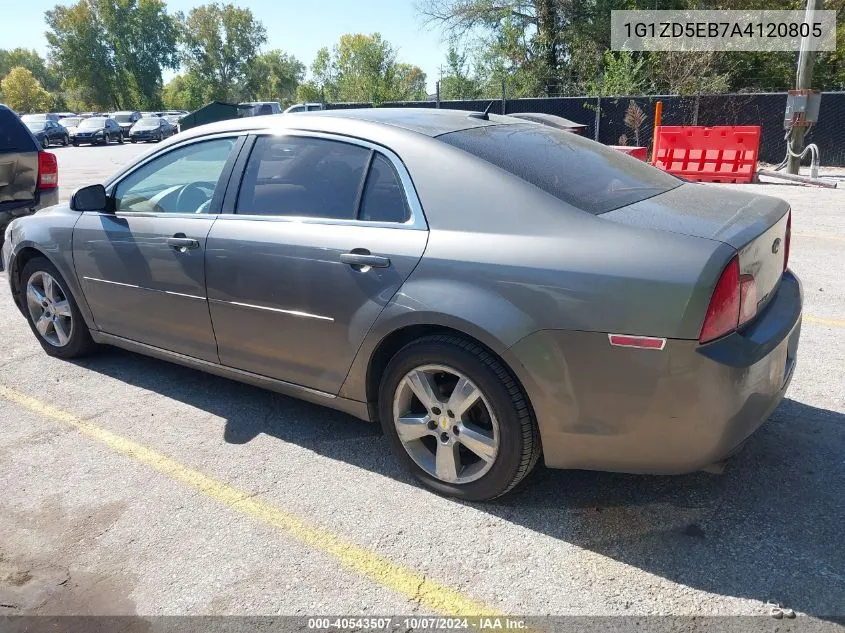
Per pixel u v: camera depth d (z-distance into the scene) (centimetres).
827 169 1555
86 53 8700
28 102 9469
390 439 310
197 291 359
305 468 327
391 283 285
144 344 409
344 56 7325
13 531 284
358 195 307
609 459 258
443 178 285
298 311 319
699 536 266
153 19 8856
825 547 257
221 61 9412
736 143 1299
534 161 296
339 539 273
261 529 281
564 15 2705
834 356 434
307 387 334
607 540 267
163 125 4209
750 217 269
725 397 236
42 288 471
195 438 358
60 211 441
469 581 248
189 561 263
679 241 240
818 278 611
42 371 452
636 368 239
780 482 299
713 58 2228
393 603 239
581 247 249
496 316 258
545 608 234
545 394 256
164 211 381
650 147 1938
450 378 292
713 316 231
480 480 283
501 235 266
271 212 335
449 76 2955
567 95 2730
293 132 338
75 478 322
